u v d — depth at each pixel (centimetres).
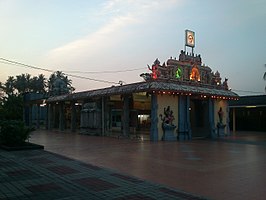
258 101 3148
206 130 2420
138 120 3306
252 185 734
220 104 2566
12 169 898
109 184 712
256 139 2212
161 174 869
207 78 2511
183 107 2231
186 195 625
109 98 2653
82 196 604
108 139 2148
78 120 3484
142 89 2016
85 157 1216
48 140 2039
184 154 1328
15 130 1462
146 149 1526
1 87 3800
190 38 2453
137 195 615
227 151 1457
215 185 733
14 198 587
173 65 2225
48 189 658
